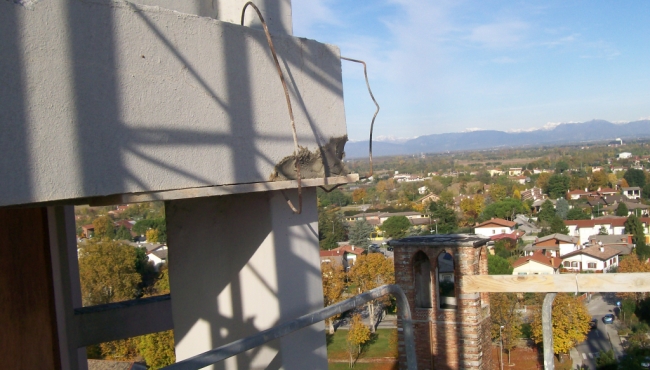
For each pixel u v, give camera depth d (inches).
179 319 107.0
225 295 98.8
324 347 101.8
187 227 104.7
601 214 2977.4
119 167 67.3
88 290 695.1
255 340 65.6
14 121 57.0
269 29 98.3
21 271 98.7
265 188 86.4
